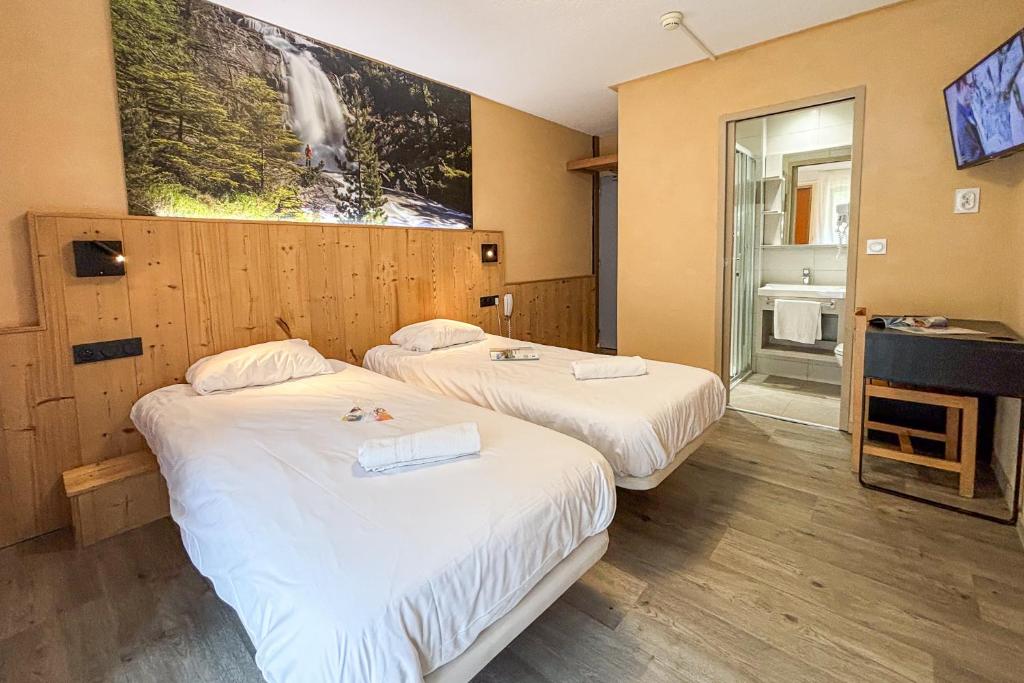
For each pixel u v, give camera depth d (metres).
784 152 4.21
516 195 4.61
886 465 2.78
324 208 3.21
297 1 2.64
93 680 1.46
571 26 2.98
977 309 2.75
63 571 1.98
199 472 1.57
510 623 1.27
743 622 1.64
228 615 1.73
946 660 1.47
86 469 2.30
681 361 4.00
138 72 2.42
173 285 2.56
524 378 2.58
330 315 3.23
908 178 2.90
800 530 2.16
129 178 2.42
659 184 3.92
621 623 1.65
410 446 1.55
